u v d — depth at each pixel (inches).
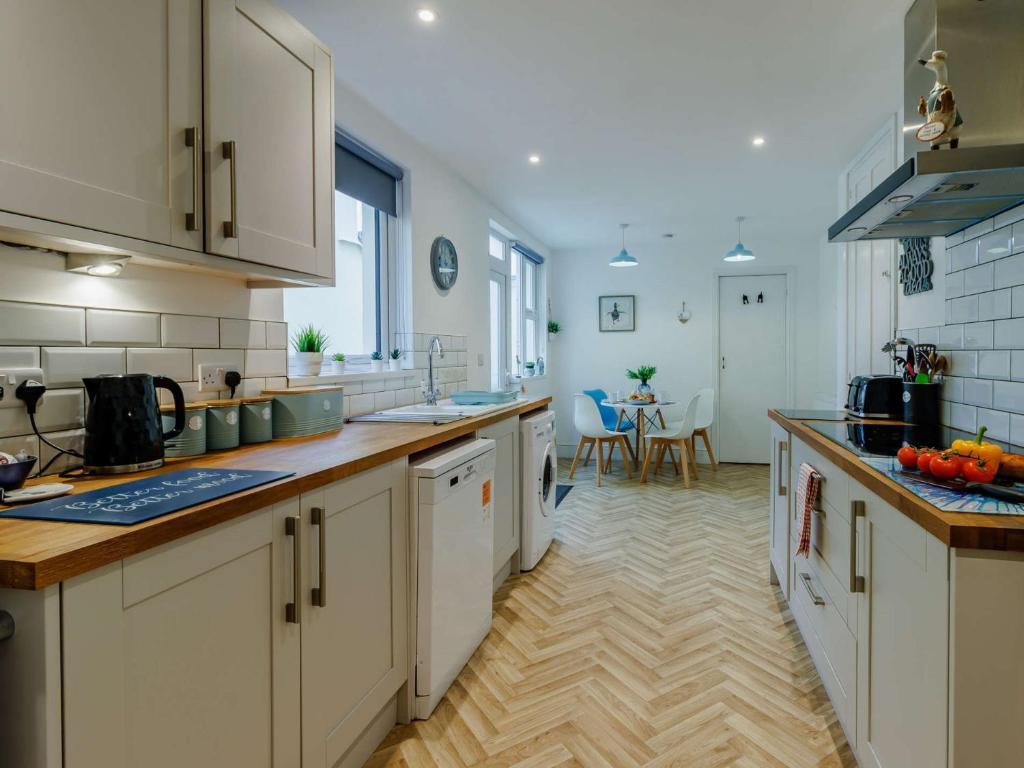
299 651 50.3
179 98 52.8
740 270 247.9
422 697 71.9
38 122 41.4
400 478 69.7
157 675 36.7
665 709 74.1
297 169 70.4
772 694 77.2
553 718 72.4
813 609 79.8
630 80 102.7
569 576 119.3
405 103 111.6
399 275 129.3
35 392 51.0
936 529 41.1
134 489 45.2
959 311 85.8
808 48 92.4
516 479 118.0
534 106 113.1
